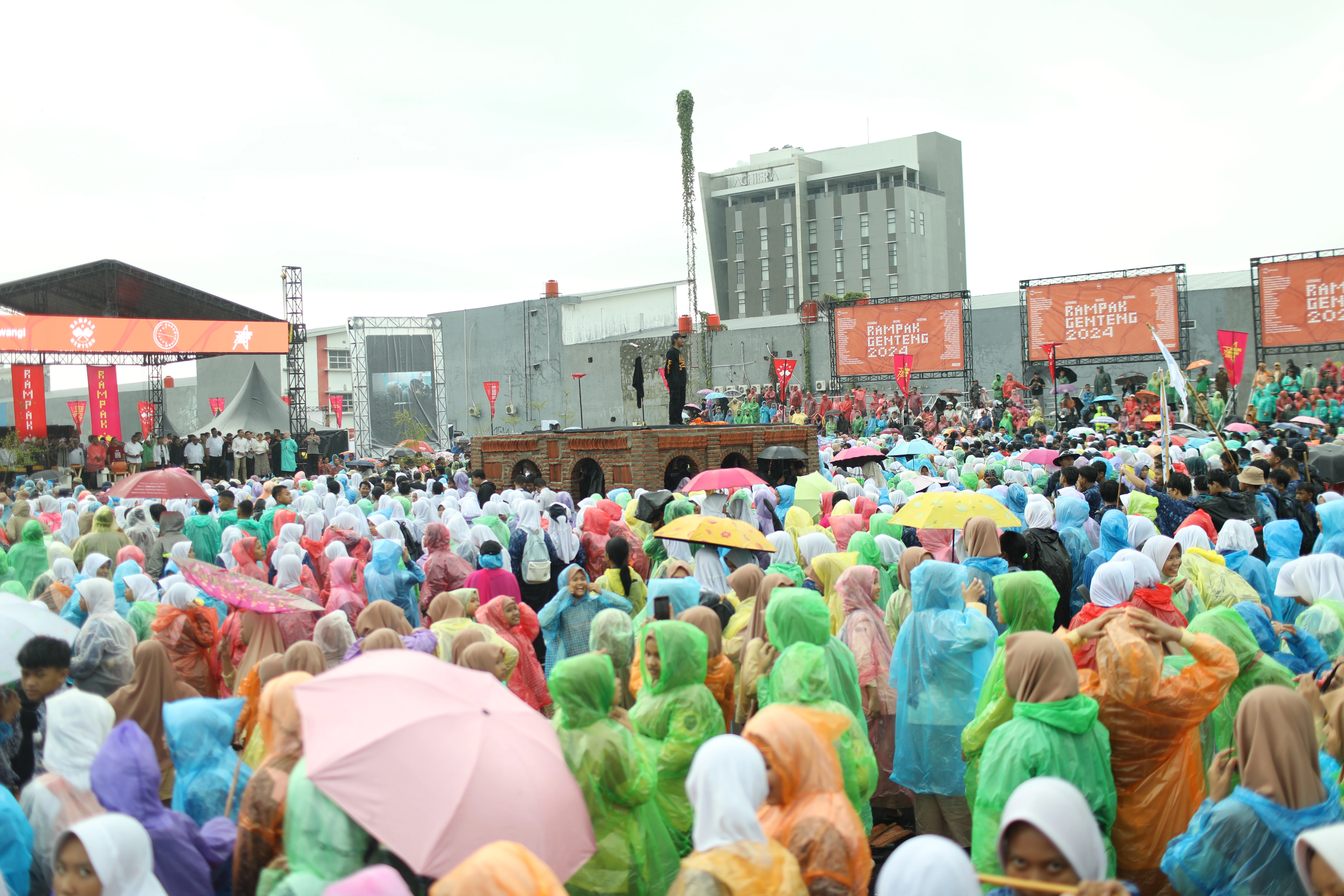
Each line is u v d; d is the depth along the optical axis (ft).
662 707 15.65
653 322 185.98
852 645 20.02
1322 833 9.96
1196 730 15.85
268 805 12.08
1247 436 67.97
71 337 96.32
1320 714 14.96
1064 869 9.93
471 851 10.66
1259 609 18.79
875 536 29.68
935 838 9.25
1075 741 14.10
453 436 151.02
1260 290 107.55
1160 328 111.86
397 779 11.01
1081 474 35.35
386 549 30.55
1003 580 18.30
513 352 161.58
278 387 193.77
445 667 12.67
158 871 12.53
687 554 35.53
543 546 32.89
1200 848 12.17
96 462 102.58
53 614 18.56
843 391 133.49
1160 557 22.29
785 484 54.44
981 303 139.95
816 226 310.65
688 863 10.30
